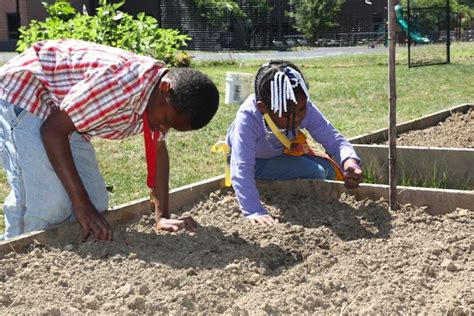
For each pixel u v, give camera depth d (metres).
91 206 3.76
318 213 4.31
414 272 3.39
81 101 3.50
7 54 26.31
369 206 4.29
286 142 4.39
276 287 3.28
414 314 2.99
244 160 4.22
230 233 3.92
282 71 3.99
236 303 3.13
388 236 3.91
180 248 3.72
